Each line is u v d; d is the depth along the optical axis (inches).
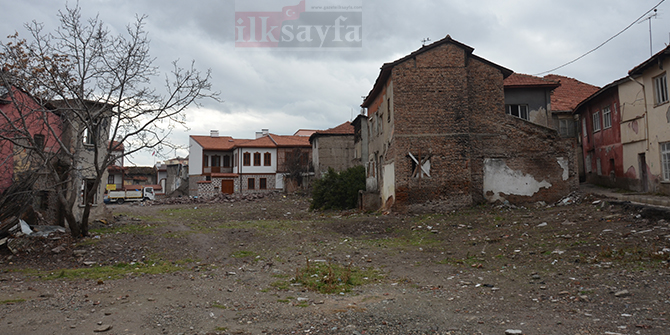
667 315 207.2
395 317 236.1
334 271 382.3
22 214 549.3
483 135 723.4
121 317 243.4
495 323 219.5
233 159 1913.1
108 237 553.0
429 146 703.1
